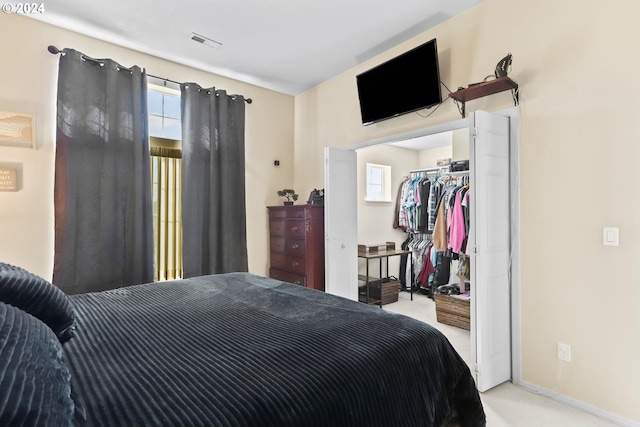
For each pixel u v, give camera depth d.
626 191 1.84
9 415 0.50
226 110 3.64
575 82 2.02
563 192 2.07
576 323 2.02
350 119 3.64
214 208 3.51
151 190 3.13
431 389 1.17
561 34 2.08
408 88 2.90
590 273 1.96
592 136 1.96
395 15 2.66
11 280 1.07
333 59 3.42
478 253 2.12
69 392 0.72
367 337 1.19
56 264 2.64
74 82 2.73
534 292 2.20
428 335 1.28
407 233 5.11
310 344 1.12
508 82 2.18
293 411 0.80
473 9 2.56
